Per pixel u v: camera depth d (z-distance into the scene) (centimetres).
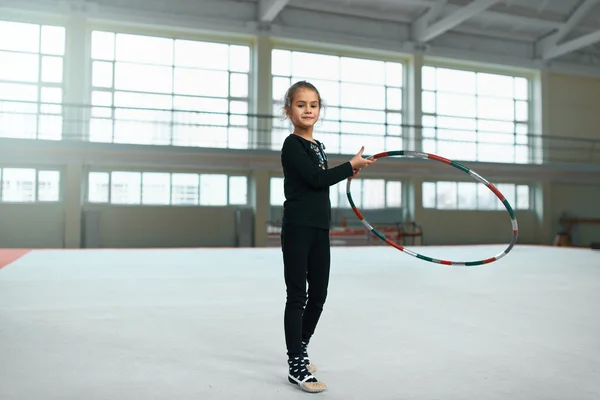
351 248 1405
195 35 1812
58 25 1689
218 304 493
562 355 312
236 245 1816
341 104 1986
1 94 1642
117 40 1747
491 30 2139
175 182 1786
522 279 705
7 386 249
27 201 1622
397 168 1936
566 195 2275
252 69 1869
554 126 2258
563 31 2111
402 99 2069
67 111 1667
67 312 445
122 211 1712
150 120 1770
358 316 432
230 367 284
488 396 240
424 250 1341
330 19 1938
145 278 694
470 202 2147
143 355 308
